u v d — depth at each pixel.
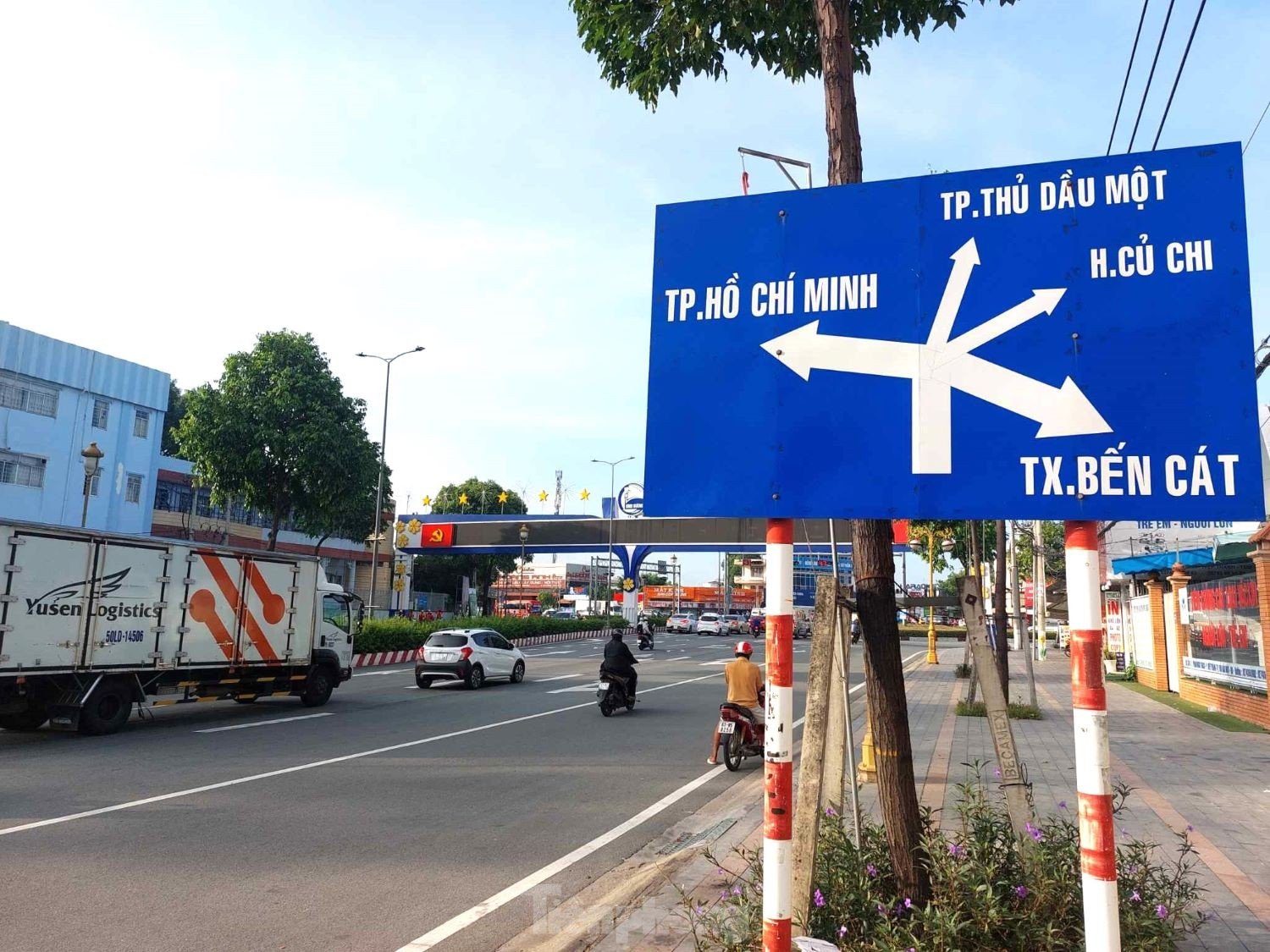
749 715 10.87
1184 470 3.31
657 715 15.87
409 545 56.69
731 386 3.98
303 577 16.53
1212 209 3.46
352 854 6.65
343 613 18.98
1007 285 3.66
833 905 3.98
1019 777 4.40
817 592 4.02
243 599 15.12
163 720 14.62
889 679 4.48
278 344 29.03
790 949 3.34
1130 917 3.86
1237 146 3.47
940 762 10.40
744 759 11.50
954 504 3.57
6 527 11.46
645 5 6.66
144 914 5.29
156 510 43.94
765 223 4.07
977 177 3.79
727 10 6.36
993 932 3.80
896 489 3.67
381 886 5.91
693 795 9.09
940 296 3.75
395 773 9.91
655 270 4.20
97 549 12.63
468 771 10.12
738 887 5.65
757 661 31.11
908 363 3.74
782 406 3.88
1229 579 15.52
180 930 5.05
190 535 45.25
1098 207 3.60
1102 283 3.53
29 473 34.69
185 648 13.92
